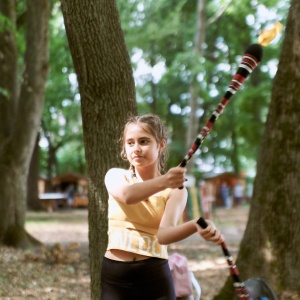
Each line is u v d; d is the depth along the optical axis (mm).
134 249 3568
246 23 28734
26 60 14500
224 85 33031
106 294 3656
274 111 7234
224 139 38500
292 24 7184
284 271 6977
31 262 11414
